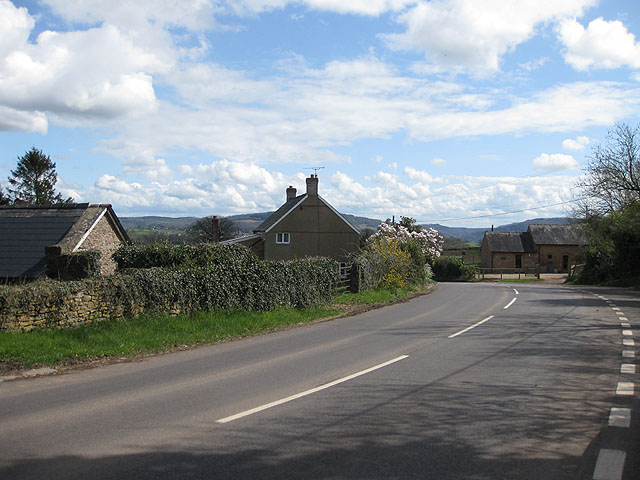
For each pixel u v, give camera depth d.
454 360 9.88
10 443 5.38
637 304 21.61
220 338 12.62
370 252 29.11
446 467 4.83
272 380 8.24
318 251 44.62
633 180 36.00
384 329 14.43
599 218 41.62
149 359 10.05
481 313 18.52
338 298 22.23
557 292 30.50
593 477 4.66
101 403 6.89
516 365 9.38
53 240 20.33
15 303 10.09
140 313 12.82
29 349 9.42
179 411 6.53
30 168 65.12
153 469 4.73
